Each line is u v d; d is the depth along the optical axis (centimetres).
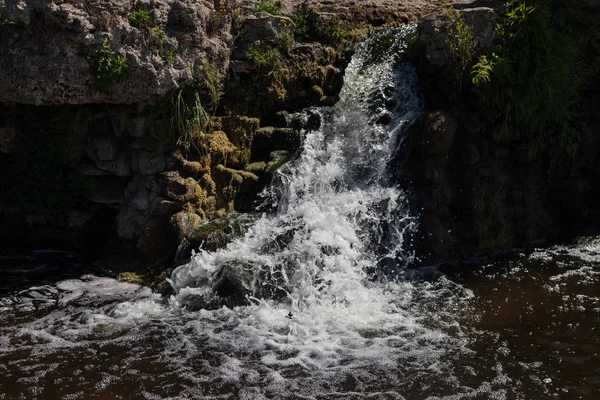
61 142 785
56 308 681
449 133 805
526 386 540
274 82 876
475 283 733
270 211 811
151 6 778
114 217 813
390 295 712
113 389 539
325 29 955
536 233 851
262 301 681
